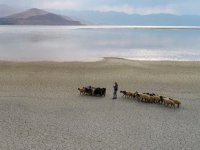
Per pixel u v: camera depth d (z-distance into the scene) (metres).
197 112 27.27
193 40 130.88
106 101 30.45
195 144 19.97
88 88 32.59
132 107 28.47
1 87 35.41
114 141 20.17
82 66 50.19
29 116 25.16
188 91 35.28
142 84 38.53
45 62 53.91
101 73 44.72
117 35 169.12
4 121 23.77
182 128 22.98
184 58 66.38
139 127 22.97
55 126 22.84
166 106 29.06
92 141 20.09
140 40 126.88
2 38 125.44
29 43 99.75
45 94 32.66
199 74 45.53
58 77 41.44
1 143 19.48
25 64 51.25
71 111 26.81
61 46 90.81
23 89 34.66
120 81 39.94
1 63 51.81
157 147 19.36
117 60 57.88
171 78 42.25
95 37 145.00
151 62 56.53
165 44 106.50
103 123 23.72
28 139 20.22
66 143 19.66
